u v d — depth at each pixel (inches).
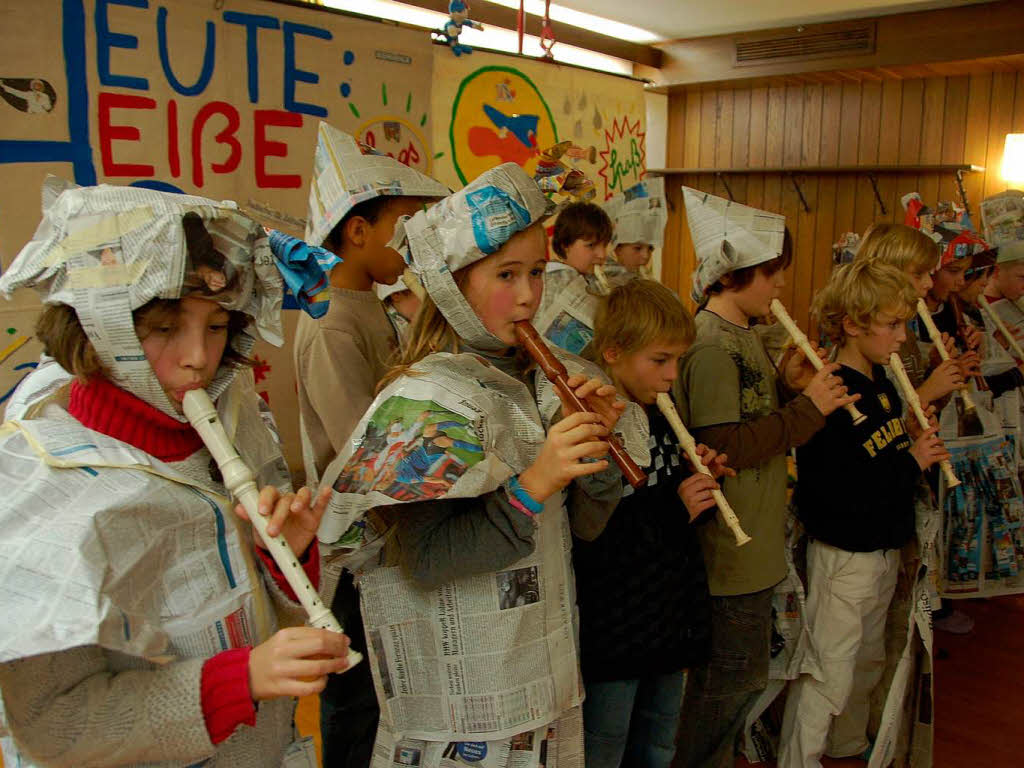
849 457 74.5
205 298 33.5
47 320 33.2
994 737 87.4
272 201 95.4
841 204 187.2
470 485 41.2
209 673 32.3
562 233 103.7
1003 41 146.2
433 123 114.3
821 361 74.1
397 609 47.2
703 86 192.7
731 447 66.4
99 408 34.1
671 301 59.5
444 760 46.3
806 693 77.5
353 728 65.8
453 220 44.7
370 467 42.9
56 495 31.2
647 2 150.8
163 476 34.4
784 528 72.4
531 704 46.2
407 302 78.4
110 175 81.3
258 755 37.8
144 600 32.8
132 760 32.0
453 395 44.0
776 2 150.3
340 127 102.0
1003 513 109.6
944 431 105.3
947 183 173.5
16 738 29.7
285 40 94.7
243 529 38.0
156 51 83.4
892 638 81.4
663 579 58.4
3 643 28.0
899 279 73.8
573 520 53.2
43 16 75.4
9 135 74.3
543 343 46.5
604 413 46.9
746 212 72.0
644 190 125.6
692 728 72.2
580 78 139.8
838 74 170.4
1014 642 108.4
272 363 96.3
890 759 79.5
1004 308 120.6
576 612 53.8
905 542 76.8
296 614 39.8
